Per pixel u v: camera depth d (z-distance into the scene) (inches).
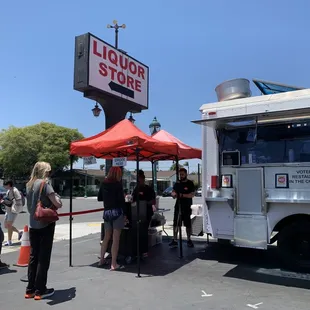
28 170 1691.7
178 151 276.8
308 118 217.0
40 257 175.6
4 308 162.6
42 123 1758.1
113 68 409.7
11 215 336.8
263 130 231.6
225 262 249.9
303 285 193.6
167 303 167.2
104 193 234.5
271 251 287.0
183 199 301.0
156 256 270.4
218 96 261.3
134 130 242.4
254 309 158.4
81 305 165.6
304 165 212.5
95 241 348.2
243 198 230.1
